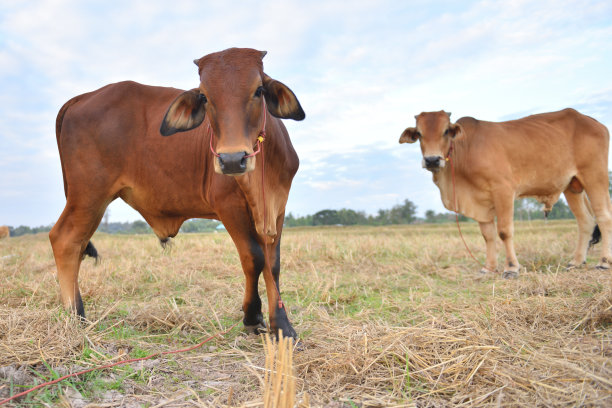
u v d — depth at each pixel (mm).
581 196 6504
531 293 4129
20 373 2260
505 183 5926
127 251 9461
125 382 2338
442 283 5363
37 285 4641
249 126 2537
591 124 6422
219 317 3738
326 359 2473
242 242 3064
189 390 2244
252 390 2232
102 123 3520
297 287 5031
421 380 2275
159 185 3549
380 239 10391
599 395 1931
